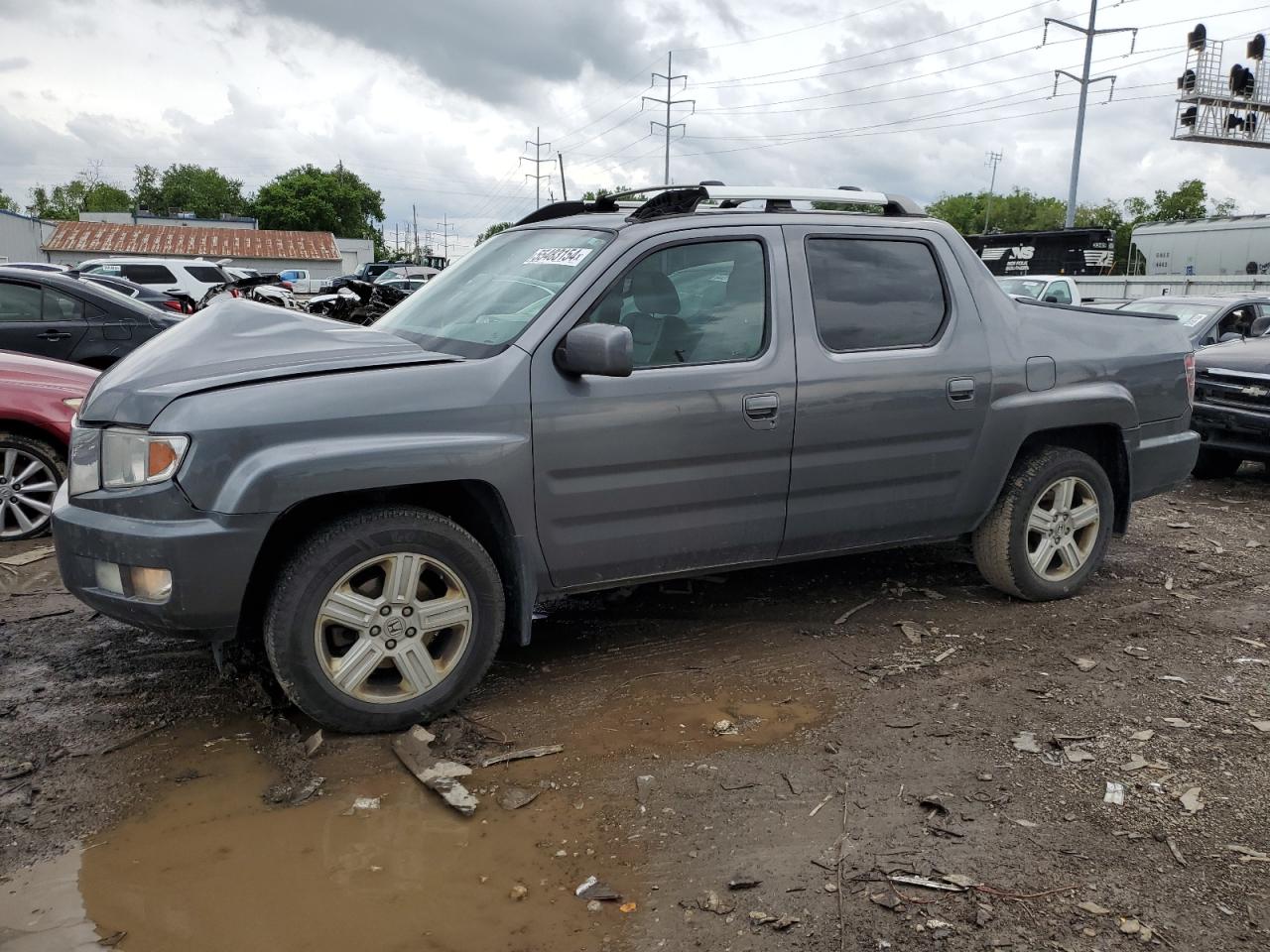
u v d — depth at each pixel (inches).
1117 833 115.3
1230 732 141.1
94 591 131.2
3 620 179.8
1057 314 192.1
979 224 3949.3
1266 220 1081.4
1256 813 119.5
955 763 131.9
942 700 151.3
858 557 224.7
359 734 137.9
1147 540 250.2
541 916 101.3
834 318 164.9
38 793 122.2
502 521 142.9
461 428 135.8
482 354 143.0
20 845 111.7
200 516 124.7
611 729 141.2
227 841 113.3
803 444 160.1
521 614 145.3
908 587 204.7
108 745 134.3
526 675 159.3
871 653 169.8
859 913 101.0
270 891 104.7
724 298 157.2
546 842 114.0
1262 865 109.0
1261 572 221.6
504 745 136.2
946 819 118.1
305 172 3828.7
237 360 136.7
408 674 137.9
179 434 124.7
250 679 154.2
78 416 138.9
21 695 149.2
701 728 141.7
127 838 113.6
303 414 128.3
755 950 95.9
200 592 124.9
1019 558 189.0
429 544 136.0
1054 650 171.9
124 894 103.7
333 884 106.0
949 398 172.2
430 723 141.6
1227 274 1128.8
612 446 145.3
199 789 124.0
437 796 123.0
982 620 186.4
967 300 178.4
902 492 173.0
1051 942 96.7
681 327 153.3
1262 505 299.3
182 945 96.3
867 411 164.7
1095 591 205.0
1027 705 149.6
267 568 139.3
